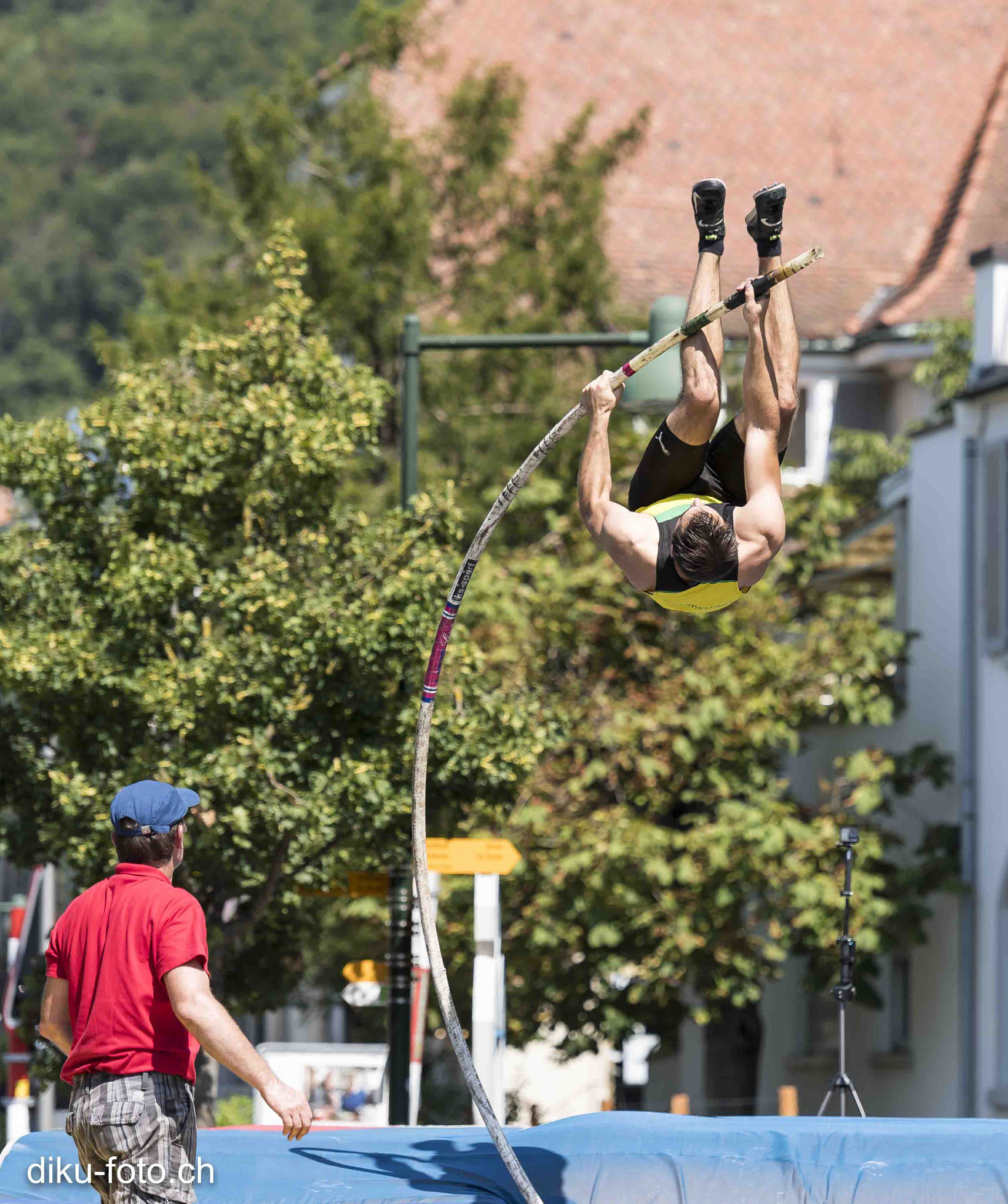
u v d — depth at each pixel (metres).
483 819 58.34
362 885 44.41
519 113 71.94
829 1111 73.12
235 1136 28.36
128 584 40.34
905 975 69.38
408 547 42.56
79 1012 20.69
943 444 68.19
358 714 42.03
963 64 112.44
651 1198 24.22
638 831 57.94
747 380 23.30
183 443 42.03
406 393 46.91
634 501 24.59
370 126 68.88
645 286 97.88
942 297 89.62
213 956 43.25
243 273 70.06
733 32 110.25
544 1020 63.84
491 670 60.34
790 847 60.59
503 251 70.44
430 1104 72.69
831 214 103.19
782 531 23.11
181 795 21.30
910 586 70.62
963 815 64.12
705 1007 63.91
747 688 61.62
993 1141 24.44
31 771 43.69
